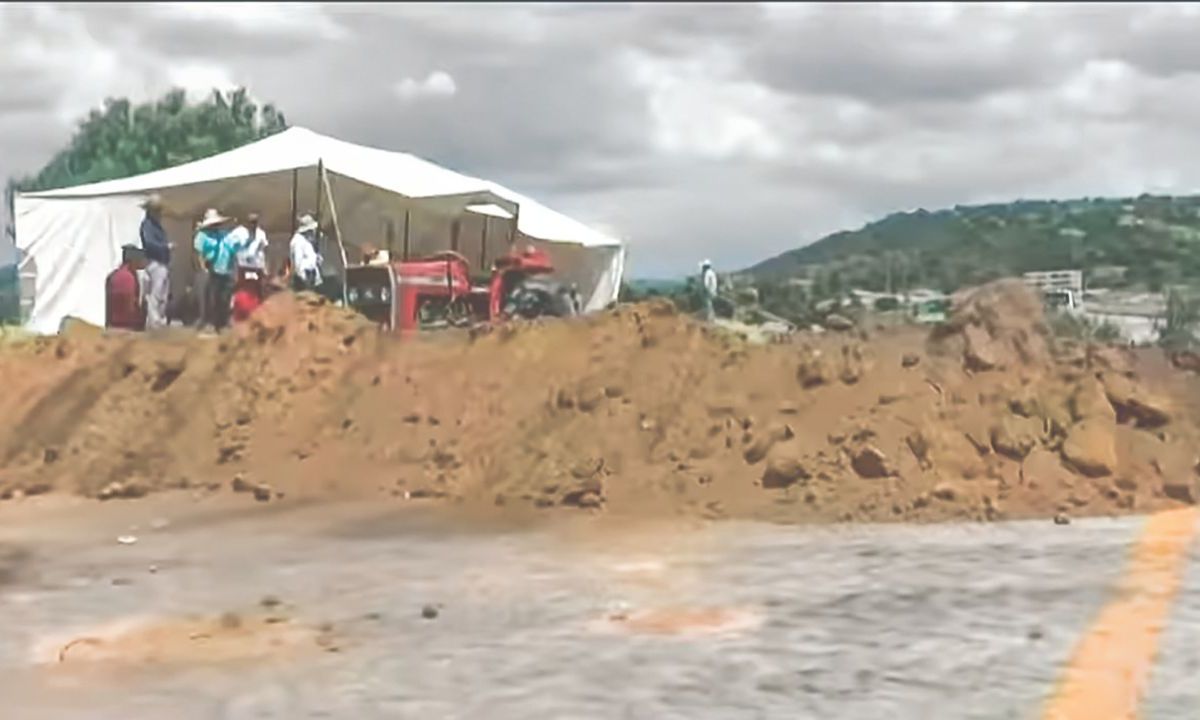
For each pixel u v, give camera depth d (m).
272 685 7.04
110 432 14.87
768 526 11.47
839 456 12.57
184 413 14.96
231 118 44.12
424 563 10.16
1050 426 12.82
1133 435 12.87
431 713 6.51
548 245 27.23
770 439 12.87
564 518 12.05
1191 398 13.68
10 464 14.68
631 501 12.48
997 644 7.49
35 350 16.64
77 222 22.19
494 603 8.79
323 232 22.97
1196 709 6.30
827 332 15.45
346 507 12.78
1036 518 11.66
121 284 20.20
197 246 20.12
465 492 13.11
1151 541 10.41
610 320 15.07
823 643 7.59
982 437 12.72
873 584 9.05
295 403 14.80
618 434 13.39
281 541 11.20
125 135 42.47
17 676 7.29
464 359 14.93
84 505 13.30
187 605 8.92
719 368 14.06
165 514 12.66
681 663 7.25
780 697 6.62
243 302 19.70
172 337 16.52
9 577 9.94
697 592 8.96
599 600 8.80
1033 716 6.24
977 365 13.66
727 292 21.30
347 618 8.48
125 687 7.06
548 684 6.93
